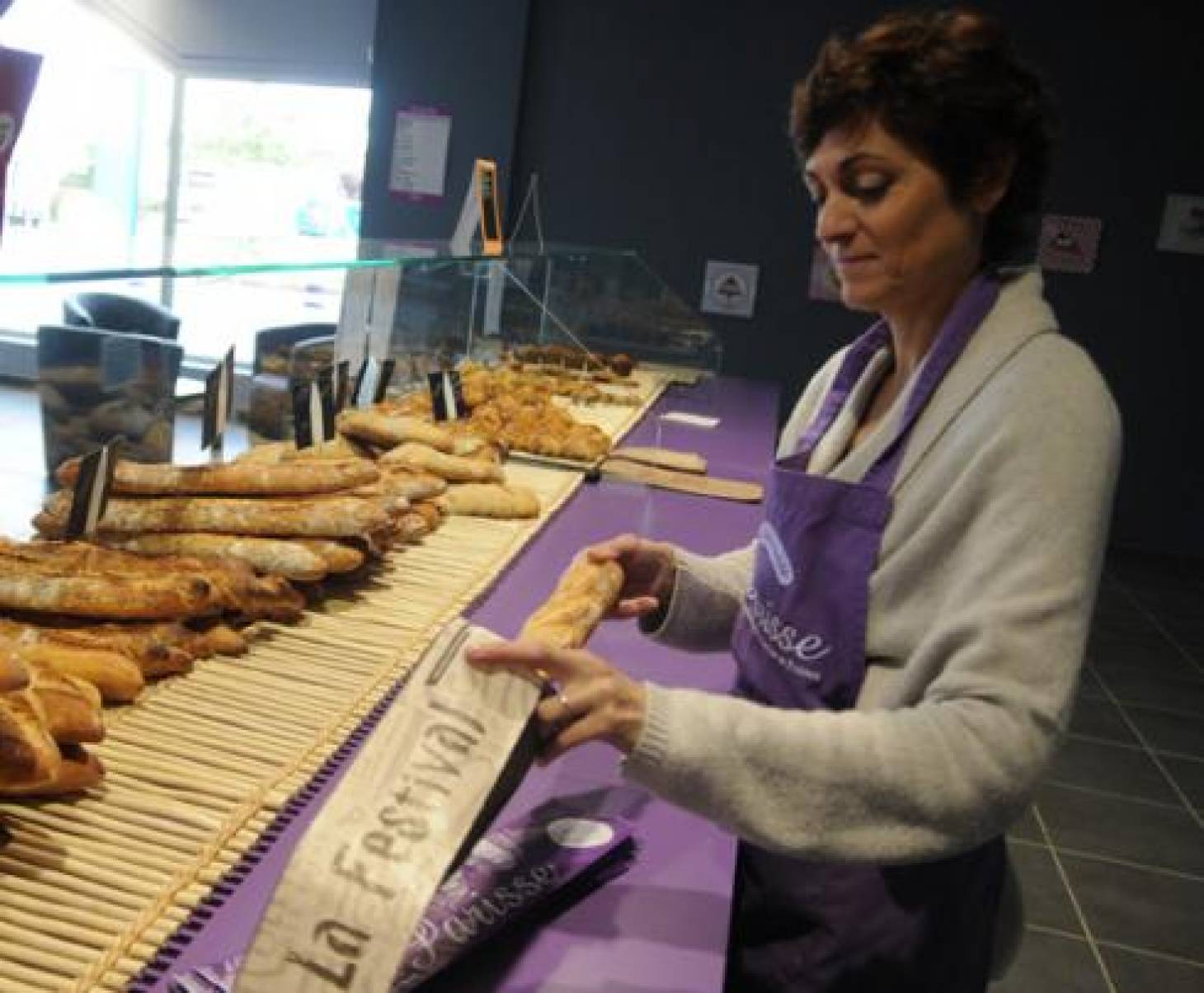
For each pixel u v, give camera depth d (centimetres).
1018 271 101
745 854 115
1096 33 536
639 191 584
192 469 144
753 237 579
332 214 718
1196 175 539
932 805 80
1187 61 531
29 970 74
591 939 92
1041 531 83
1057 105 98
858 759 80
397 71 575
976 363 94
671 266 589
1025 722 80
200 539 136
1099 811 307
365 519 142
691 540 205
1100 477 85
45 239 148
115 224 723
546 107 582
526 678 77
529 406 269
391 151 584
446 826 70
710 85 568
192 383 184
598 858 98
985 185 93
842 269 98
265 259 156
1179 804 315
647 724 79
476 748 74
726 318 588
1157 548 575
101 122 706
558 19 573
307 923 67
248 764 101
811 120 95
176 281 170
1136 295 554
